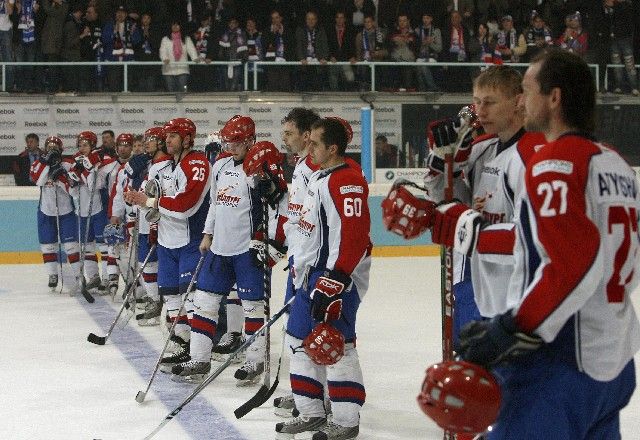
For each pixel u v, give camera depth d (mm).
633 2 15938
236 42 15156
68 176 9758
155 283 7957
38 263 12594
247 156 5508
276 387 5344
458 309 3734
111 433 4887
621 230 2379
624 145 15234
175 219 6445
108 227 8930
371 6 15578
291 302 4766
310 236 4551
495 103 3145
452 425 2357
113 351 6965
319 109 15141
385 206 2986
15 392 5758
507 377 2449
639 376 5973
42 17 14664
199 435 4836
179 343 6441
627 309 2453
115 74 14836
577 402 2379
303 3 15406
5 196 12500
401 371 6258
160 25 14984
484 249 2777
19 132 14602
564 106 2420
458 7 16062
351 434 4656
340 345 4223
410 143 15062
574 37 15664
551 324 2248
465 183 3406
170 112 14969
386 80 15359
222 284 5914
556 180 2289
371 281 10609
